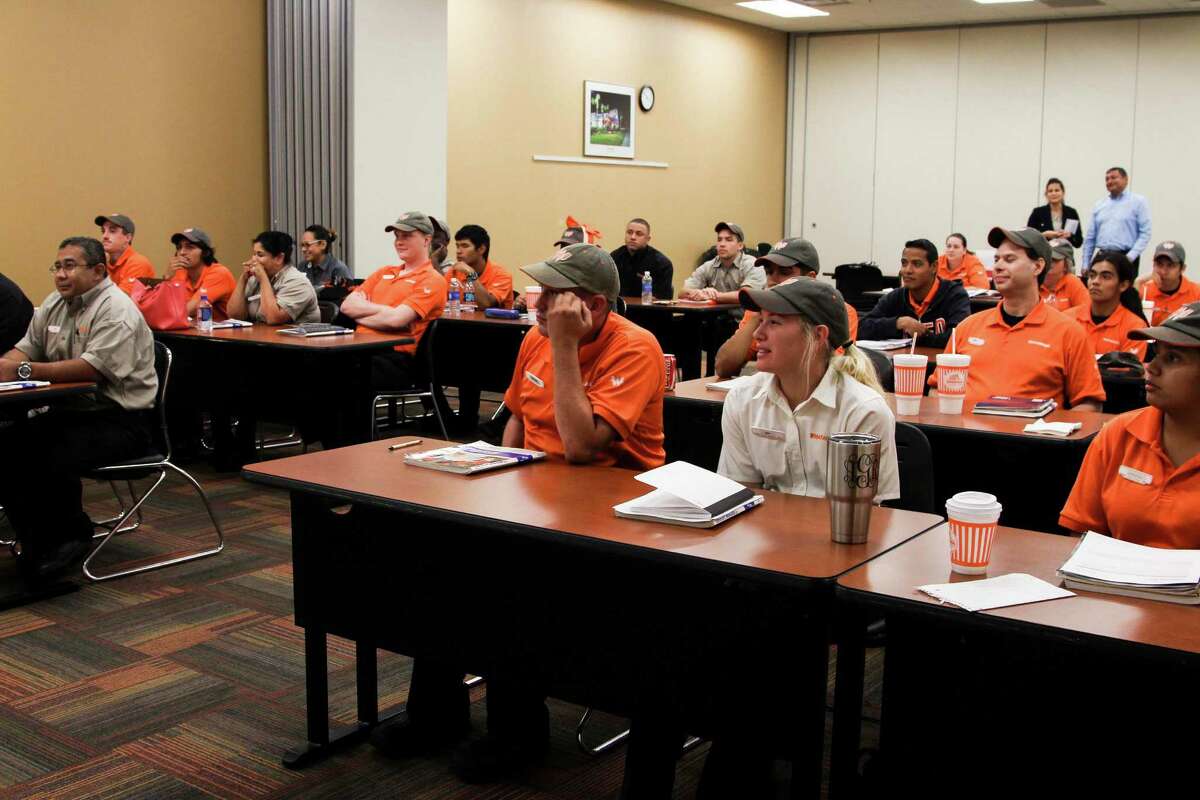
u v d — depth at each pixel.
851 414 2.42
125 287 6.08
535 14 9.68
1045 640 1.52
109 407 3.92
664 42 11.18
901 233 12.77
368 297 5.83
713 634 1.98
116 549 4.23
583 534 1.97
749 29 12.38
